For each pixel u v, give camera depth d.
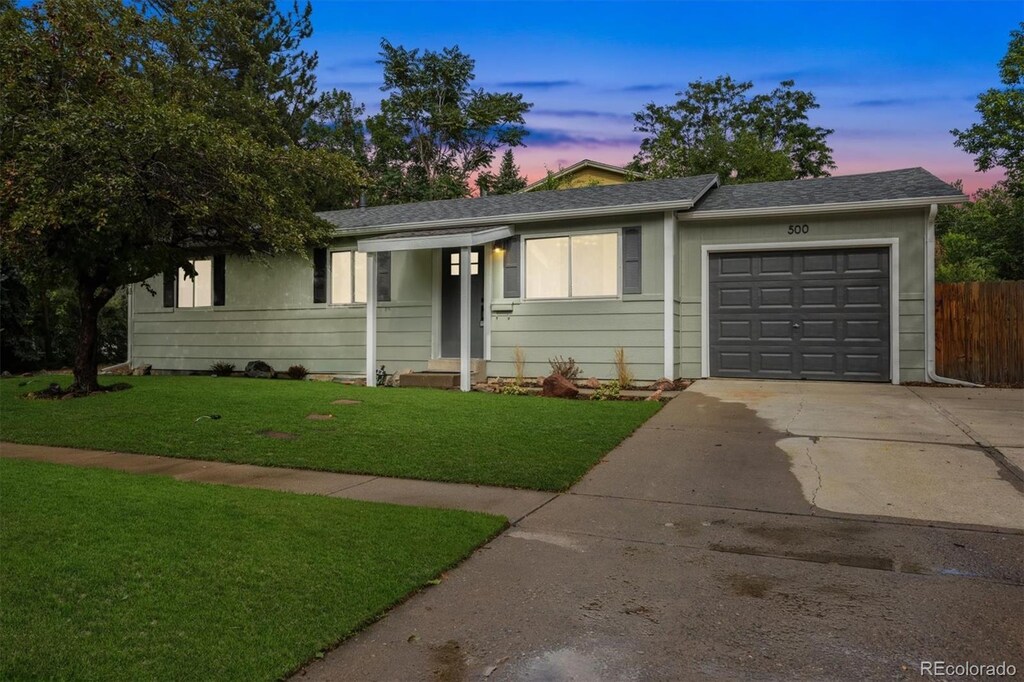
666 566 4.13
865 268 11.56
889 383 11.31
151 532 4.50
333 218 15.95
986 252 26.06
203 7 13.54
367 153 35.38
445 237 12.48
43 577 3.71
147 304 17.22
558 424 8.62
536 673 2.91
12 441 8.32
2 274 17.55
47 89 10.38
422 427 8.50
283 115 26.14
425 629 3.32
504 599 3.67
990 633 3.20
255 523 4.77
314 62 27.44
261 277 15.73
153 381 13.67
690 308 12.49
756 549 4.42
